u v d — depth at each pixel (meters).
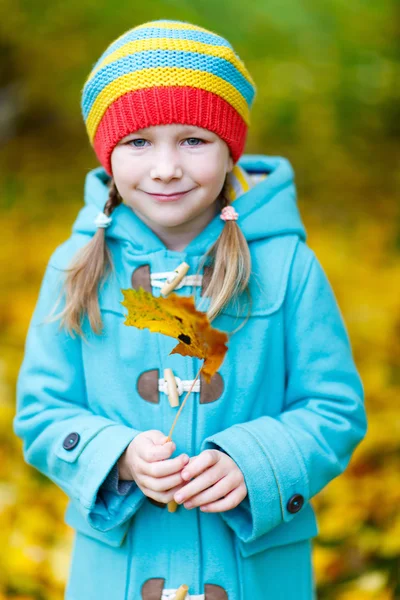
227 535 1.73
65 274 1.84
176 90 1.64
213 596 1.71
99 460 1.65
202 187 1.68
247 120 1.80
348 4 6.63
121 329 1.76
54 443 1.75
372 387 3.60
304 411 1.78
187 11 5.98
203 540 1.72
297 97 6.22
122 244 1.82
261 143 6.93
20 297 4.73
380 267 5.29
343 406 1.78
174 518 1.72
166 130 1.65
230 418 1.74
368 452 3.15
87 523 1.78
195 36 1.70
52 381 1.81
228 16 6.16
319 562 2.62
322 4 6.59
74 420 1.76
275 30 6.36
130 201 1.73
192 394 1.73
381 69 6.18
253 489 1.64
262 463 1.65
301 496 1.69
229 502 1.62
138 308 1.52
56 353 1.82
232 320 1.75
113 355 1.77
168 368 1.73
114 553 1.74
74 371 1.82
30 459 1.84
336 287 4.94
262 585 1.76
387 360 3.90
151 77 1.64
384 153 6.98
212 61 1.67
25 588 2.56
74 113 7.22
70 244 1.91
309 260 1.83
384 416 3.35
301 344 1.79
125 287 1.78
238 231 1.76
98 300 1.78
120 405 1.75
